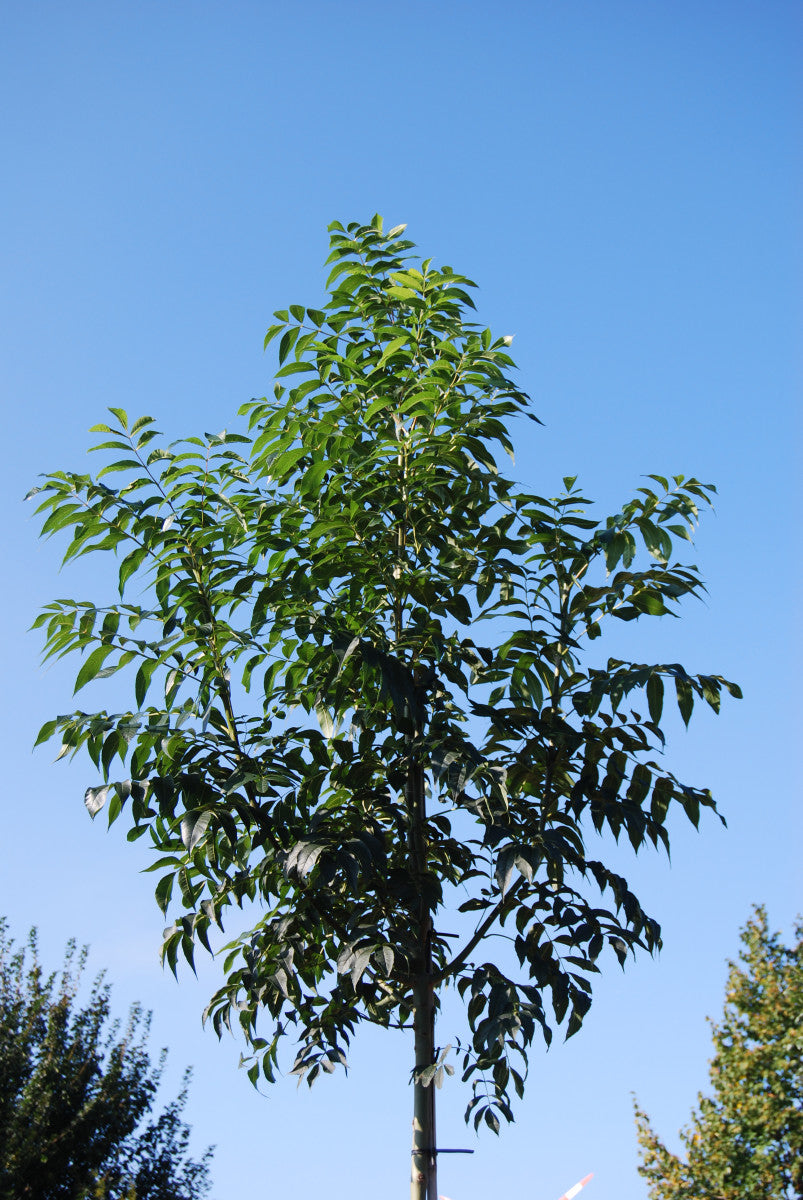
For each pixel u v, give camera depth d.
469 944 4.92
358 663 5.02
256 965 5.07
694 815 4.78
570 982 4.44
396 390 5.15
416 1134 4.82
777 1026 12.91
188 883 5.02
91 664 4.71
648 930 4.65
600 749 4.80
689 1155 12.93
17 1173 9.57
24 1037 10.58
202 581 5.15
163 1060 11.38
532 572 4.96
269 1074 5.33
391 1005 5.27
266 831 4.71
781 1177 12.26
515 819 4.89
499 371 5.02
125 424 5.05
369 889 5.17
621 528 4.72
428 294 5.12
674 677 4.45
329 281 5.50
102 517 4.96
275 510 5.15
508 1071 4.49
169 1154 10.70
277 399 5.34
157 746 4.75
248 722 5.01
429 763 4.86
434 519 5.17
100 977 11.55
